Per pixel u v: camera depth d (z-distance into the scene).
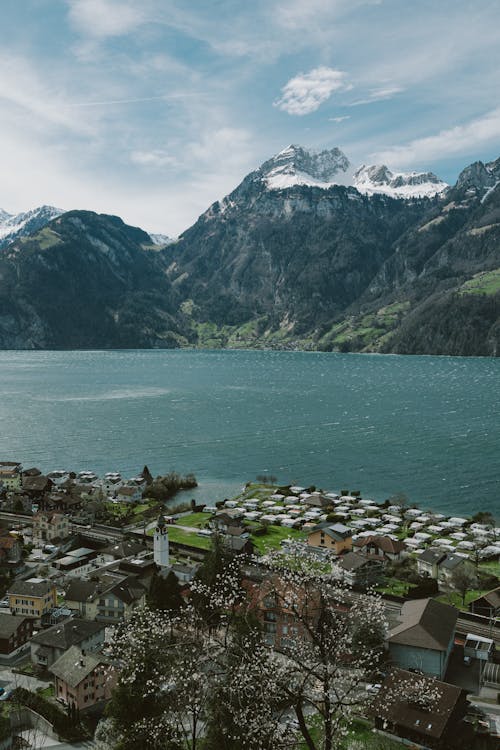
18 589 93.81
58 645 78.75
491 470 198.88
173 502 173.38
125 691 51.25
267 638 62.06
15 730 63.78
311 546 124.25
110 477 191.62
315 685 37.81
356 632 54.88
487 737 59.94
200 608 58.19
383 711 60.84
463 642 82.12
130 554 119.81
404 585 107.88
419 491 179.50
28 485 176.50
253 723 36.56
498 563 125.06
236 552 119.75
